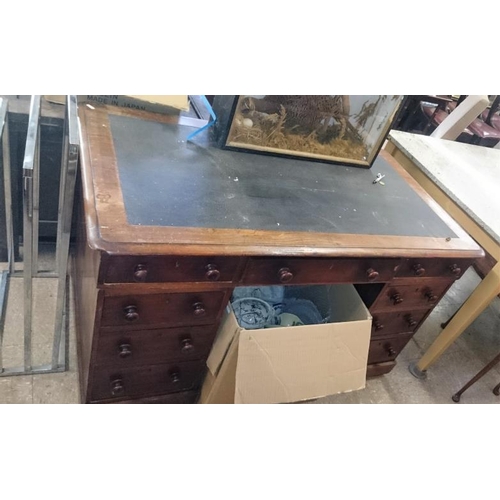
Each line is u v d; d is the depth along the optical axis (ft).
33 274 5.26
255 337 3.52
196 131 3.92
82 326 4.29
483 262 4.88
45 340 4.67
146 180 3.32
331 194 4.11
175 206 3.18
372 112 4.38
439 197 5.39
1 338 4.33
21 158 4.92
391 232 3.93
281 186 3.93
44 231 5.65
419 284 4.39
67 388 4.30
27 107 4.72
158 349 3.66
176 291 3.23
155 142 3.82
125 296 3.12
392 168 5.12
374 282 3.98
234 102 3.80
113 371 3.67
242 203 3.51
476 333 6.91
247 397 3.71
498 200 5.36
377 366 5.32
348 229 3.72
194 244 2.96
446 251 4.02
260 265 3.31
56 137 4.87
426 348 6.31
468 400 5.71
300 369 3.84
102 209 2.91
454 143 6.74
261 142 4.18
